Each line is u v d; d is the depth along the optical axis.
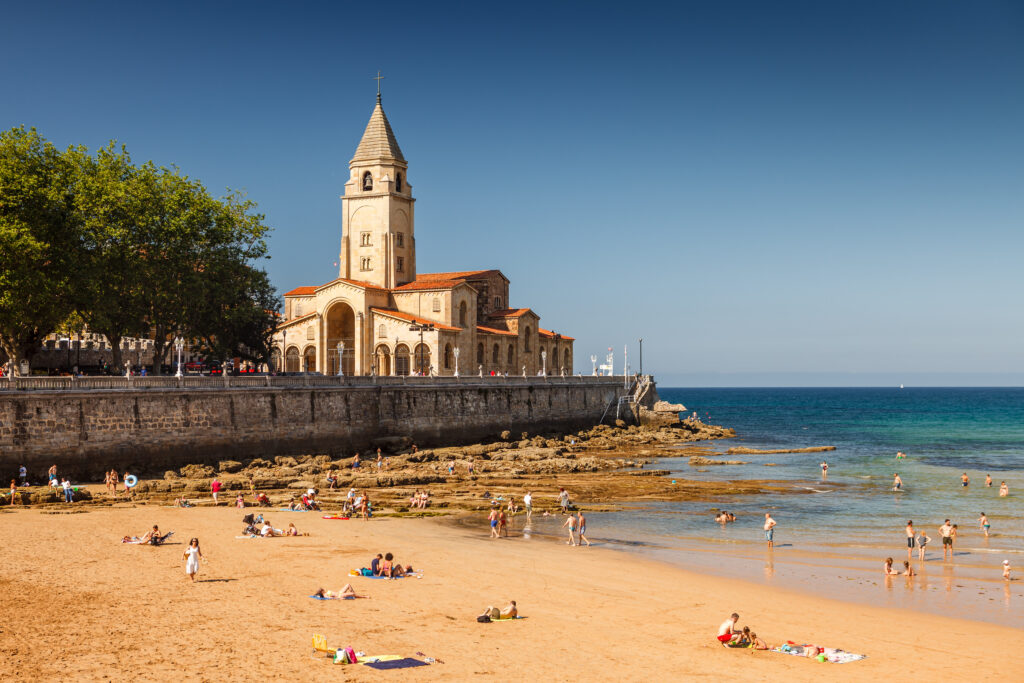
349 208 148.88
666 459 114.50
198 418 81.88
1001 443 148.88
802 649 35.28
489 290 163.00
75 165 86.38
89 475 73.44
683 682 30.91
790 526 65.25
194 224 93.12
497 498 74.81
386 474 82.75
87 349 117.50
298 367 142.38
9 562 44.22
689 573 49.41
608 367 171.12
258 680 29.42
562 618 38.59
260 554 48.69
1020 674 32.97
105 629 34.38
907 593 45.81
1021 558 54.72
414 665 31.27
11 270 73.88
